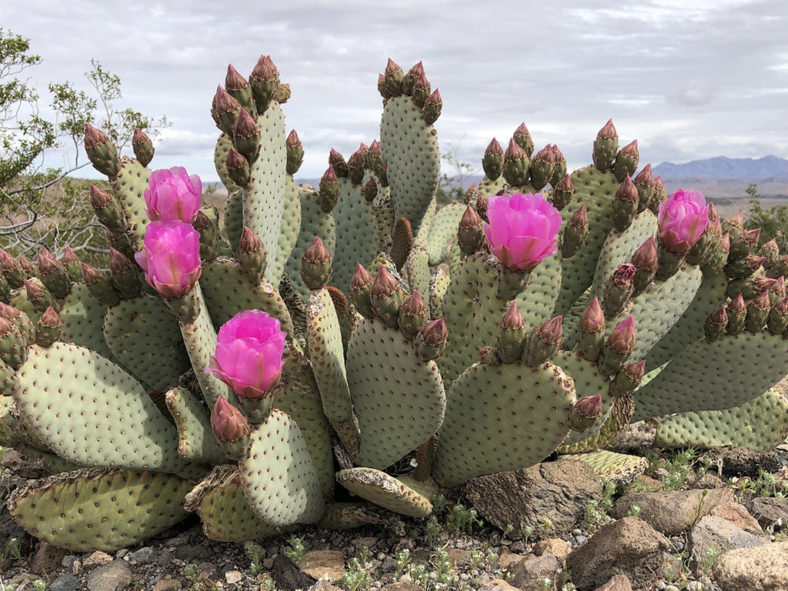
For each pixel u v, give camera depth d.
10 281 0.64
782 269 0.75
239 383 0.44
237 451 0.46
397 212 0.88
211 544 0.59
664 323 0.61
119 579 0.54
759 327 0.64
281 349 0.45
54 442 0.51
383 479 0.50
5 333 0.48
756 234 0.66
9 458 0.74
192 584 0.54
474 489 0.59
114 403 0.54
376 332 0.50
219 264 0.57
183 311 0.50
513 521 0.57
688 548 0.55
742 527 0.58
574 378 0.52
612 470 0.63
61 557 0.58
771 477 0.67
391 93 0.84
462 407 0.54
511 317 0.48
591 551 0.51
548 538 0.56
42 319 0.50
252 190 0.58
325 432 0.58
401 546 0.57
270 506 0.49
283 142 0.63
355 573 0.52
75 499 0.55
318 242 0.52
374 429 0.55
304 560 0.54
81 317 0.61
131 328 0.59
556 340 0.47
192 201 0.51
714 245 0.63
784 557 0.47
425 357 0.48
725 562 0.48
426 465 0.60
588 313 0.51
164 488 0.58
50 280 0.59
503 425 0.52
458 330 0.59
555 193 0.64
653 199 0.66
